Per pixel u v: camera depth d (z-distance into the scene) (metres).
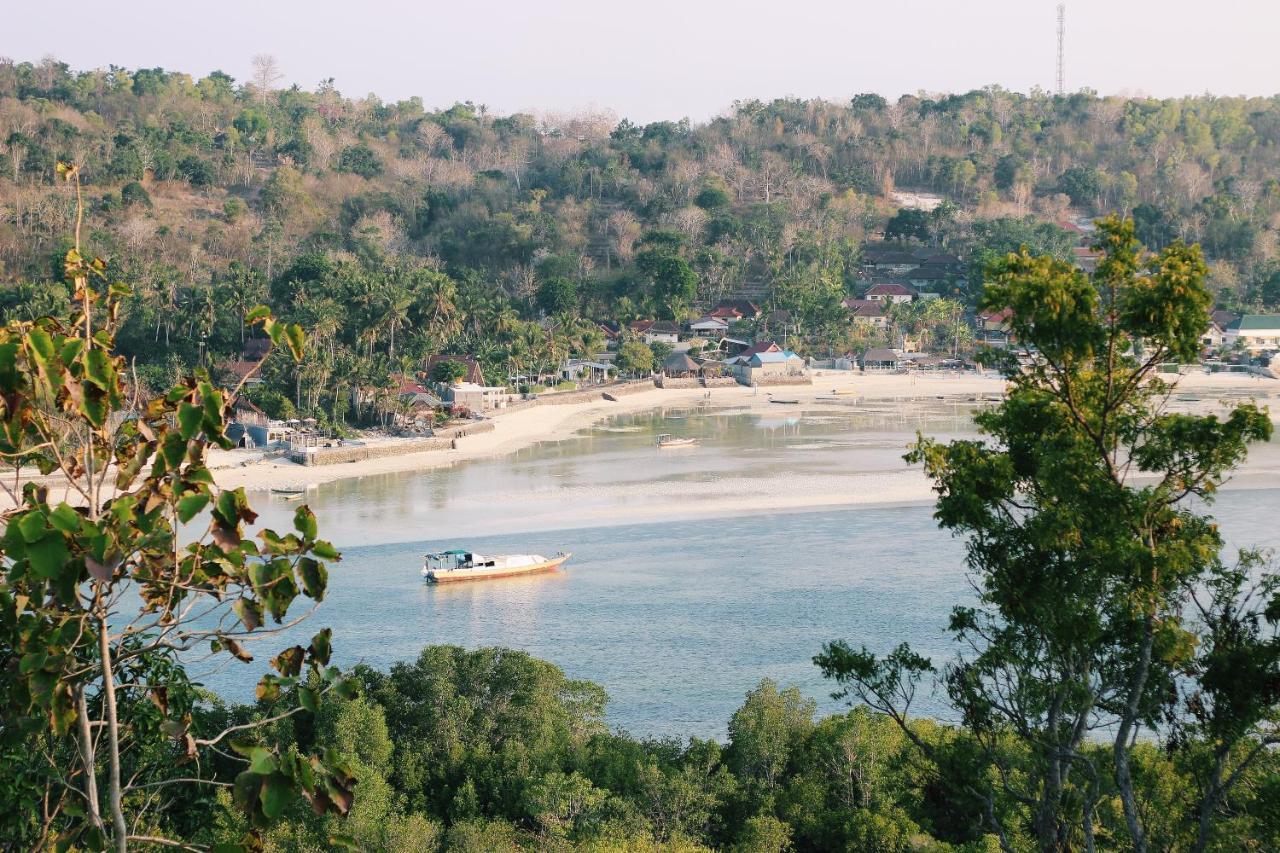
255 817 24.34
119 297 28.78
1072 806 52.75
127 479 25.98
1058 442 50.91
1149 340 49.75
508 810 91.19
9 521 23.52
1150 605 48.06
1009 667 57.19
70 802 25.97
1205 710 50.22
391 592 170.75
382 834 77.69
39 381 24.67
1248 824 49.41
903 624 146.12
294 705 93.06
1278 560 146.00
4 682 25.94
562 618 155.38
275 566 26.92
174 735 27.22
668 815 87.44
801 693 124.38
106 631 25.12
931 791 57.66
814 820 87.25
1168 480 50.81
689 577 173.75
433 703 98.81
